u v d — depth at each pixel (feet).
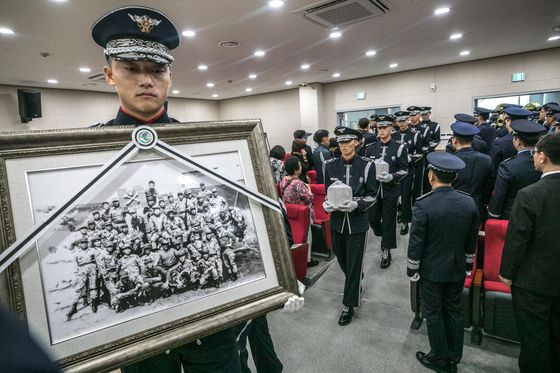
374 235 15.62
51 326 2.00
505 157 12.78
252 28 17.38
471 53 27.09
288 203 12.09
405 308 9.31
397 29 19.03
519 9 16.75
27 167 2.12
